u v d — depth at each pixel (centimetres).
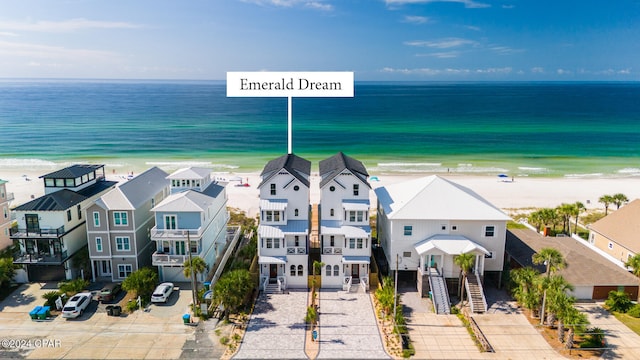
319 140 16788
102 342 3616
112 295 4334
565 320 3519
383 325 3941
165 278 4791
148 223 5112
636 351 3500
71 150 14525
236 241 6088
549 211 6144
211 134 17862
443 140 16812
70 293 4328
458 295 4488
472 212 4566
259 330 3834
